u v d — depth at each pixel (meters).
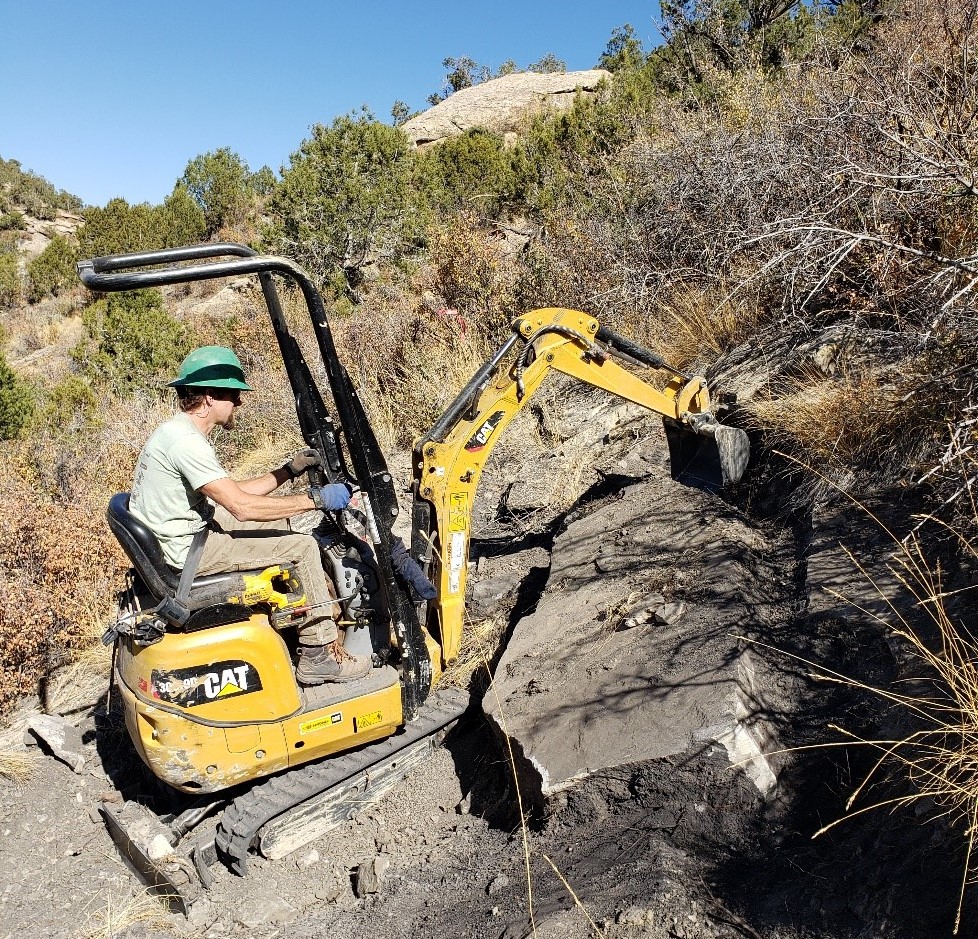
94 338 17.16
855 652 3.79
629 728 3.75
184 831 4.34
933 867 2.78
